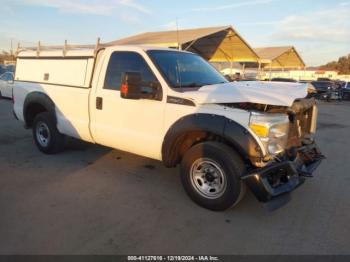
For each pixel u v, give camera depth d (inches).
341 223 144.7
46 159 223.0
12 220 138.2
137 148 173.3
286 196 140.0
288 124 146.3
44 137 232.7
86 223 137.7
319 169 224.1
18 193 165.9
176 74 169.9
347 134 379.9
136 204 157.2
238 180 138.9
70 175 193.6
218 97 139.6
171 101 155.0
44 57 225.3
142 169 207.0
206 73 188.5
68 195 165.3
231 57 1135.6
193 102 147.9
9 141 271.6
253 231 135.4
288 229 138.3
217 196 147.4
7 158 224.1
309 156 167.6
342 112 665.0
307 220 146.7
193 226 137.9
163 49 182.9
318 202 166.7
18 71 247.4
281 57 1400.1
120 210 150.5
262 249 122.9
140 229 134.3
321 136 362.9
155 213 148.5
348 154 272.7
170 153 158.9
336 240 130.6
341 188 187.5
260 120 133.3
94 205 154.8
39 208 150.0
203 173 151.9
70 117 206.4
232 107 139.6
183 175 158.2
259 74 1176.8
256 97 130.6
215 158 143.2
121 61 178.5
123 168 208.2
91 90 190.1
